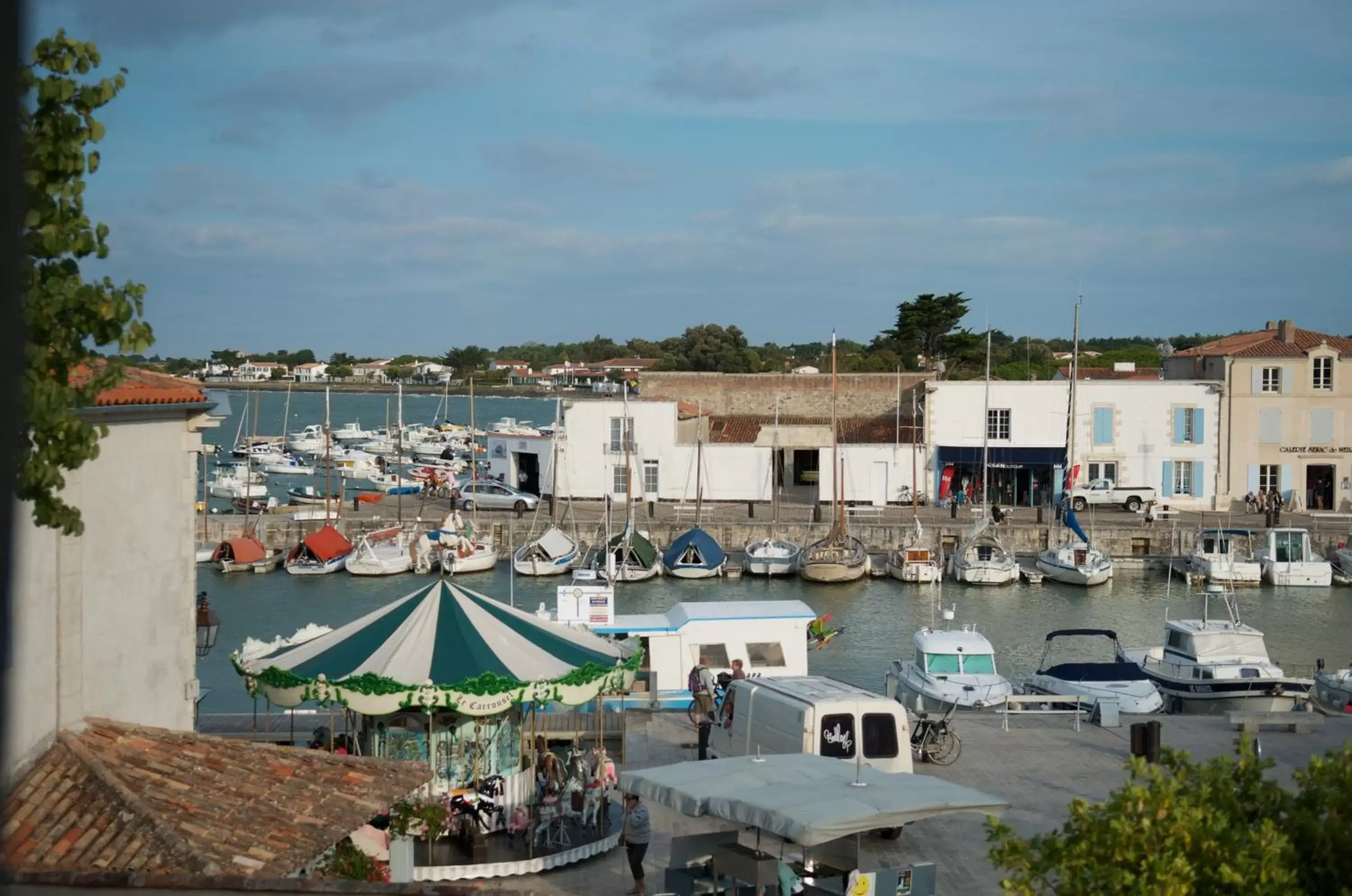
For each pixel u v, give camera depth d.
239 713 34.81
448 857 20.22
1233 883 10.12
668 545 68.62
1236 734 28.61
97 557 17.91
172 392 19.45
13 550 5.67
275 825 14.29
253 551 66.06
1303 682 35.66
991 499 80.06
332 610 56.81
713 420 92.69
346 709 21.30
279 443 131.25
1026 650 48.72
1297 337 78.44
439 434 150.00
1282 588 62.41
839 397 93.00
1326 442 76.19
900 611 56.66
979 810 15.37
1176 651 37.78
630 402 78.62
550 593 60.19
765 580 64.12
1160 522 70.50
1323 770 11.44
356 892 12.07
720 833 17.66
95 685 17.81
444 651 21.42
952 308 138.00
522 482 83.31
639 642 26.72
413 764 16.30
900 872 16.50
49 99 12.45
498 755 21.77
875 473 78.75
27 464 12.12
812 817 14.68
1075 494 75.69
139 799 13.99
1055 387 77.56
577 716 29.14
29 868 12.52
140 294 13.05
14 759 14.59
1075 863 10.48
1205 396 76.69
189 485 20.25
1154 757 25.53
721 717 25.31
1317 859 10.96
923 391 82.75
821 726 21.38
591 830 21.81
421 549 65.19
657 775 16.73
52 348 12.68
